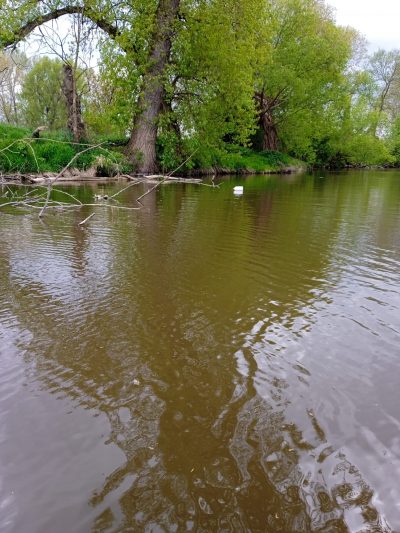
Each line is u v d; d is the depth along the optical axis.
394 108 53.62
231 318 3.87
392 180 24.25
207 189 15.31
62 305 4.05
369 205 11.84
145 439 2.30
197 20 17.91
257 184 18.61
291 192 15.22
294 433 2.36
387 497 1.96
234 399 2.66
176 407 2.58
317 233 7.73
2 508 1.86
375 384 2.85
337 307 4.20
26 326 3.60
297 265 5.62
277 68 30.11
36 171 15.16
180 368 3.01
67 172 15.95
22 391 2.70
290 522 1.83
